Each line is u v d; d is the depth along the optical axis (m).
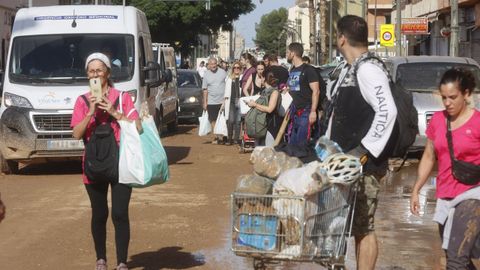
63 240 9.59
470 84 6.37
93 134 7.66
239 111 20.86
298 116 12.61
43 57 16.12
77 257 8.76
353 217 6.59
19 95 15.62
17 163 16.05
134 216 11.09
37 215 11.20
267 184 6.32
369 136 6.40
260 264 6.63
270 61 15.49
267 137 13.62
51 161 17.58
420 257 8.69
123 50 16.34
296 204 6.09
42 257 8.77
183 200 12.40
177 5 69.44
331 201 6.23
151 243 9.45
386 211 11.49
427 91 18.09
